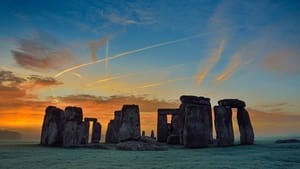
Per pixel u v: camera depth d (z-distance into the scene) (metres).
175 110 46.84
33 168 15.34
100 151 27.78
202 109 34.72
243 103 37.75
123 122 35.34
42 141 37.25
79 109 34.91
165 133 47.19
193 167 15.91
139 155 23.34
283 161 18.94
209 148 31.53
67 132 33.53
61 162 18.14
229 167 15.92
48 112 37.66
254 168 15.66
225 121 34.94
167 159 20.19
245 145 34.75
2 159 19.78
